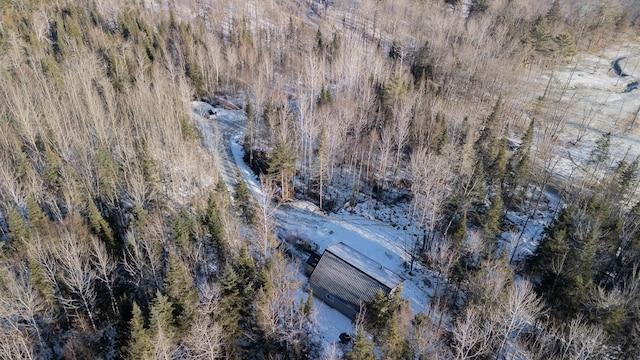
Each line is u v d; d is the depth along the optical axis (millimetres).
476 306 40000
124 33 96812
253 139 76125
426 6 121000
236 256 43781
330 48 103750
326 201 67562
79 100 65000
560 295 42531
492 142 69438
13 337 34594
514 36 110062
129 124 63562
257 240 50062
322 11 132750
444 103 78938
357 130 70125
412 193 67250
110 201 53750
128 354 35781
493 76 92688
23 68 72562
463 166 62250
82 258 41594
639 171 77812
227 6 122000
